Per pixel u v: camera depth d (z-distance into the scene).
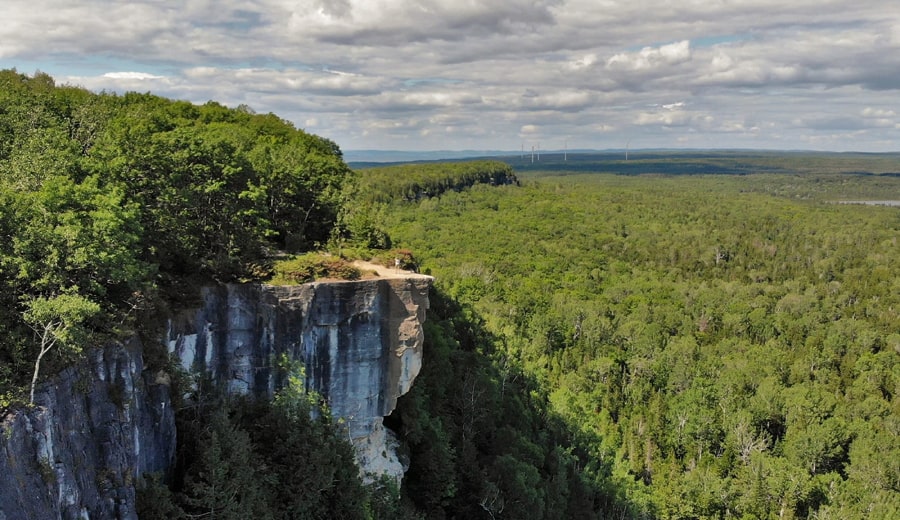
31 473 26.22
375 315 46.69
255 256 46.72
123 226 33.81
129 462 32.84
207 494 35.00
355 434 47.62
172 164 42.69
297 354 44.28
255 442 41.75
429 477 52.41
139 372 34.41
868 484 79.69
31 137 46.03
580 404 87.44
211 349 42.09
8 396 26.44
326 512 42.75
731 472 82.75
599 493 69.19
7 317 28.89
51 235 29.98
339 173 81.81
